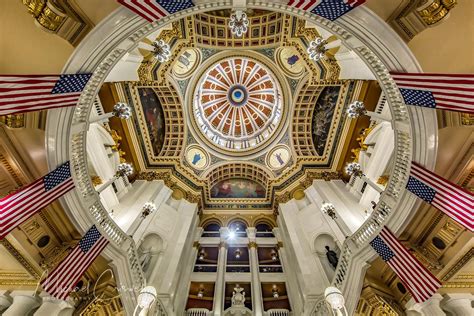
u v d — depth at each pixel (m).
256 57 16.16
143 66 12.77
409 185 7.43
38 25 5.91
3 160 6.35
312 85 14.52
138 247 12.23
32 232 7.04
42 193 6.41
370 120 13.29
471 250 6.98
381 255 8.16
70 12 6.04
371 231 8.88
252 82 20.39
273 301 12.52
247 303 12.43
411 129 7.11
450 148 6.88
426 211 7.53
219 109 20.72
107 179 12.59
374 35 6.55
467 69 6.05
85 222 7.84
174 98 16.34
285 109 17.44
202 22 13.88
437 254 7.71
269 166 18.31
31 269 7.03
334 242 12.76
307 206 15.03
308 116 16.89
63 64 6.20
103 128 12.95
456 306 7.09
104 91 13.14
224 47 15.33
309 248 12.88
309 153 16.89
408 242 8.11
